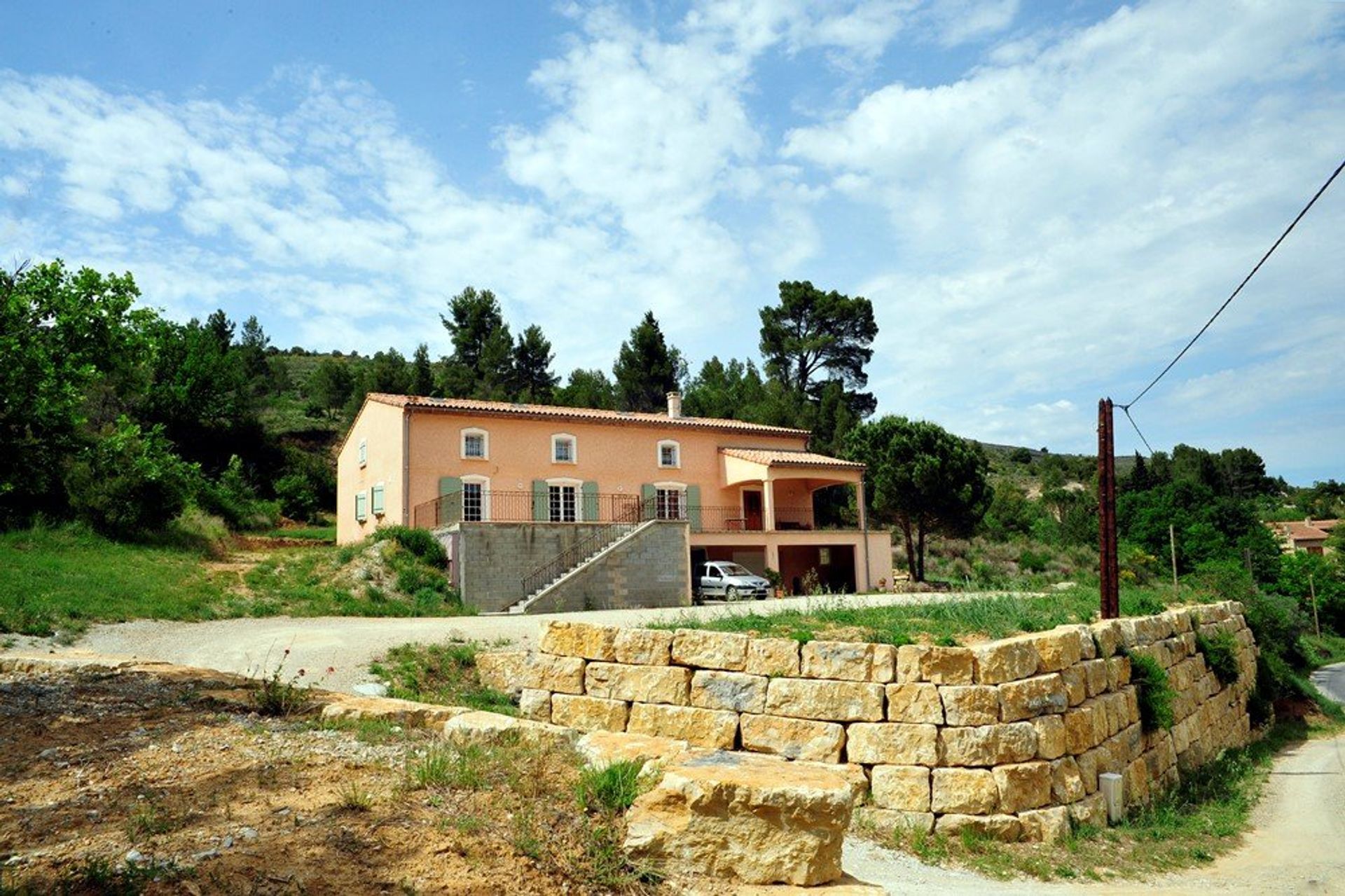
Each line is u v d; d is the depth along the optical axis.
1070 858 9.35
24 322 12.03
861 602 16.34
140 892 3.82
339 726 7.22
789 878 5.04
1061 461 99.56
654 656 10.91
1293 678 26.97
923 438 39.81
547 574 26.06
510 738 6.76
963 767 9.52
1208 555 50.78
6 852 4.26
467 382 58.19
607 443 32.66
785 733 9.98
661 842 5.01
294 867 4.23
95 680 8.57
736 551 33.19
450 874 4.37
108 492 24.89
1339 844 11.69
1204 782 14.73
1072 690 10.99
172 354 48.47
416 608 21.28
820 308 64.25
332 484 52.59
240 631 16.02
